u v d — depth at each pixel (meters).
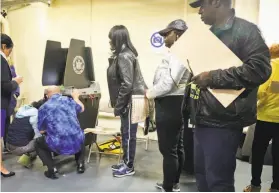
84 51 3.75
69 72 3.45
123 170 3.23
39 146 3.15
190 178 3.17
